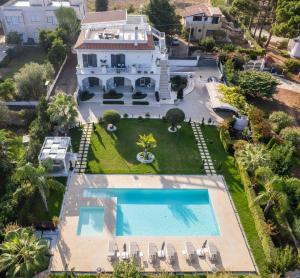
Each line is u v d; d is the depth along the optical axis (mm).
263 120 39344
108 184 32656
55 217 27828
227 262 26125
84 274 24734
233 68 50906
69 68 54094
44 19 61094
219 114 44281
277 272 24000
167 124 41781
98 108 44031
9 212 26453
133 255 25797
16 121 40406
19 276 22969
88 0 87312
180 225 29344
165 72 49688
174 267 25484
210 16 62344
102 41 43938
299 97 49312
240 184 33438
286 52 61469
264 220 28156
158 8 58594
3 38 64500
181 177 34062
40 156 31891
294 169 35594
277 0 57812
